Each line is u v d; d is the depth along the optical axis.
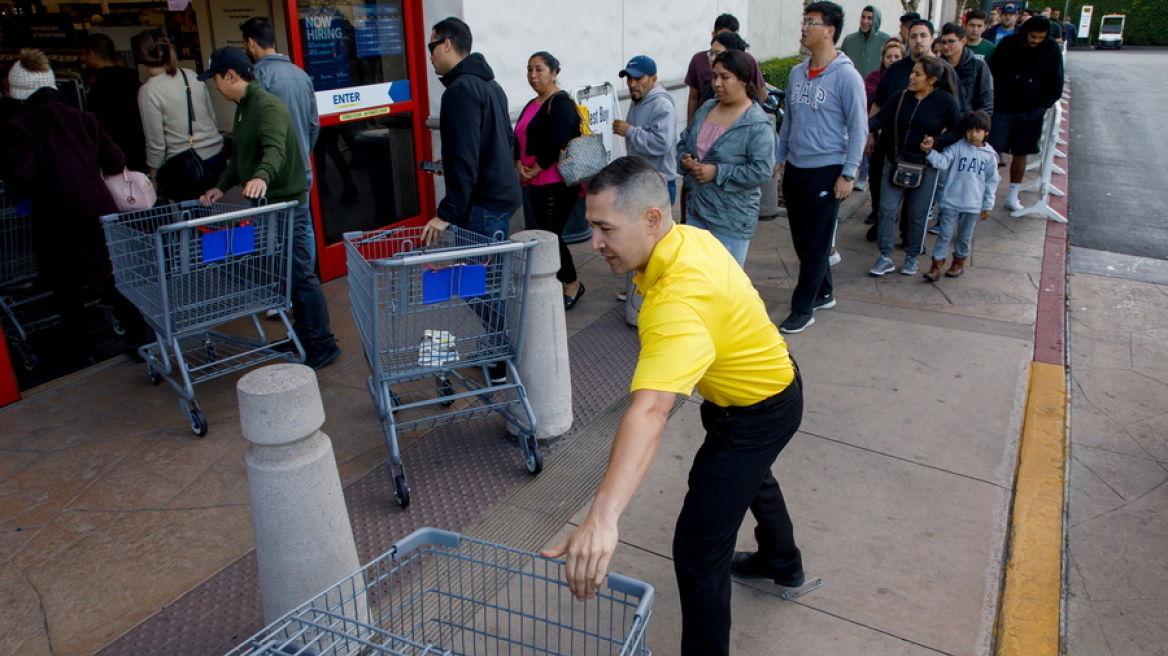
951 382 4.75
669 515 3.53
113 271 4.29
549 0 7.03
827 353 5.15
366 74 6.18
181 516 3.50
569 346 5.25
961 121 6.12
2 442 4.07
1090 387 4.81
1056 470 3.88
